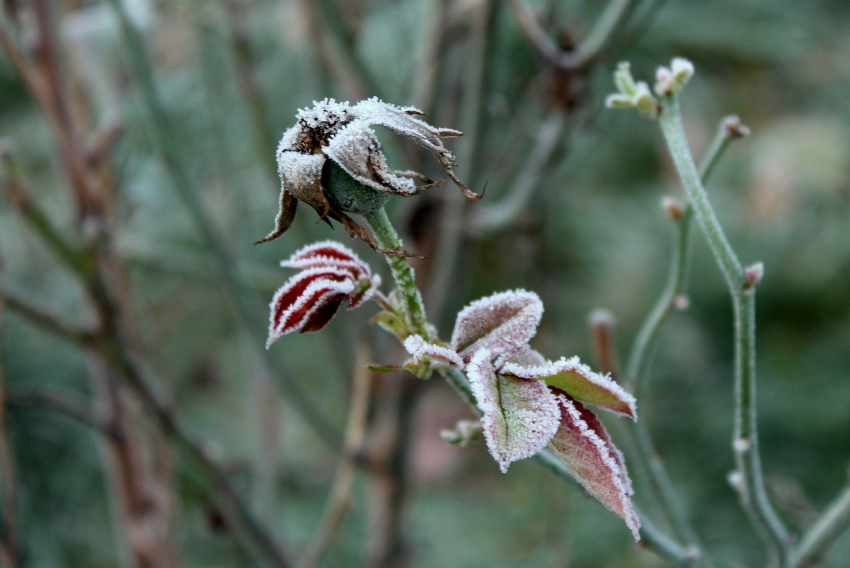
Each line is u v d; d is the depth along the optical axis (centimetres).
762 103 136
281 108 99
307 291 55
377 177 53
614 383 54
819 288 128
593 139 116
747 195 134
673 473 124
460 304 83
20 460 113
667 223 136
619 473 54
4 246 107
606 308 138
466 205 78
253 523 76
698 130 134
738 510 121
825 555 61
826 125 135
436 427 167
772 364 128
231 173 89
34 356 118
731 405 127
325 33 80
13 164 67
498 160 86
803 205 131
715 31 115
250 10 97
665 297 62
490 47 72
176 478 82
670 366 131
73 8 85
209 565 117
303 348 141
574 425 53
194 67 96
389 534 88
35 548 102
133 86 76
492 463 150
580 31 87
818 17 135
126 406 80
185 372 136
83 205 73
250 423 144
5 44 69
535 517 131
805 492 121
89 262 69
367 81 78
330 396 145
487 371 53
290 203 54
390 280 84
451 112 83
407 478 87
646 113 58
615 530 118
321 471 145
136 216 91
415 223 83
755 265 58
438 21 78
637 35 74
